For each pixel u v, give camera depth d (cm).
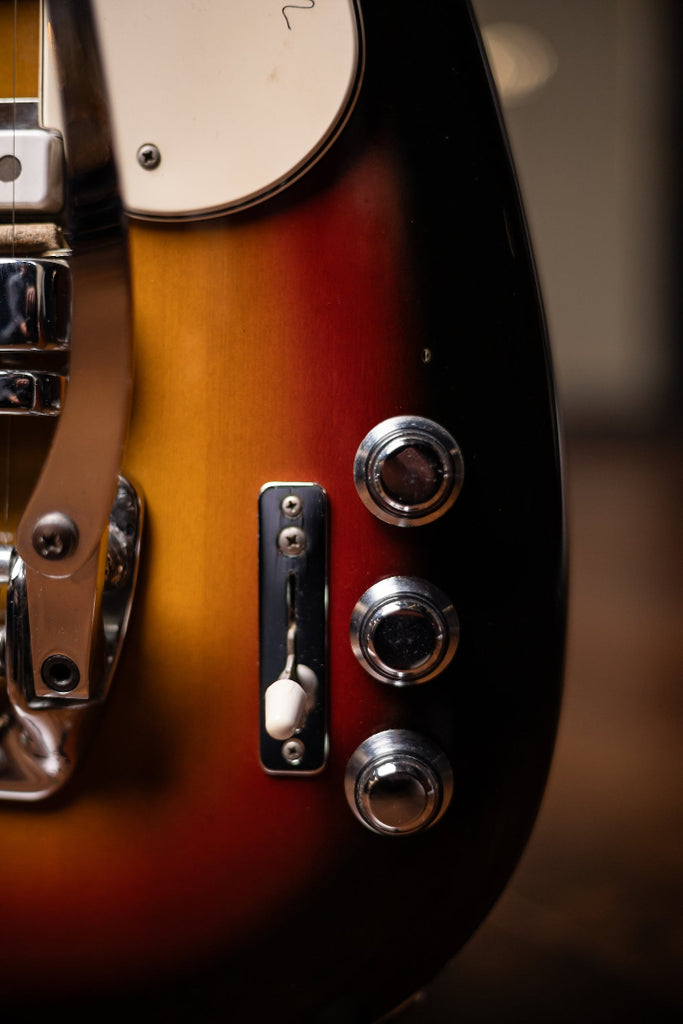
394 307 33
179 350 33
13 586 32
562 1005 49
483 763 34
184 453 33
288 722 32
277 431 33
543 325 34
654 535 164
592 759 79
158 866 34
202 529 33
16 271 31
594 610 124
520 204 34
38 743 33
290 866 34
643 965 52
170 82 32
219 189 32
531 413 33
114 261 32
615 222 250
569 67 244
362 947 34
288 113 32
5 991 35
